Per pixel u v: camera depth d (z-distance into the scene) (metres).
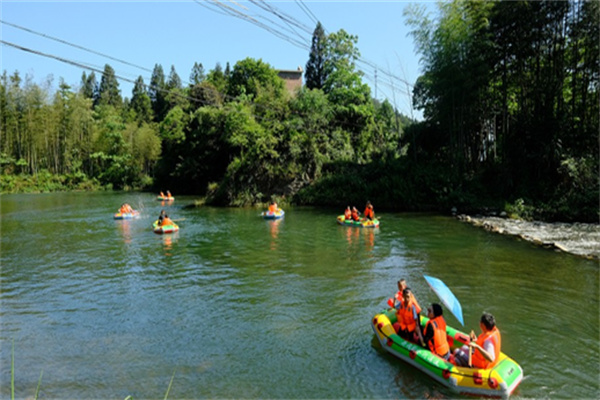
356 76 40.88
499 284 12.23
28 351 8.34
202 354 8.12
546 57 26.83
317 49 43.53
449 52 28.30
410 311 7.88
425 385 6.84
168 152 57.25
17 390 6.88
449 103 29.58
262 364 7.66
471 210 27.92
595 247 16.83
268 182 36.00
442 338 7.32
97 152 62.56
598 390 6.65
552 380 6.96
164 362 7.81
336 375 7.20
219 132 45.59
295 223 24.97
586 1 24.48
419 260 15.22
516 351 8.05
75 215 30.22
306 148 35.81
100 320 9.94
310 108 37.91
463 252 16.44
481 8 27.44
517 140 27.53
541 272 13.41
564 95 28.66
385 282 12.59
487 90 30.08
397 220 25.33
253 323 9.60
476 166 32.44
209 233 21.73
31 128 56.81
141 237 20.81
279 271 14.01
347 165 36.41
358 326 9.32
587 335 8.76
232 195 35.84
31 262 15.69
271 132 36.03
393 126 50.31
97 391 6.83
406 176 31.95
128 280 13.21
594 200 23.53
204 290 12.07
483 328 6.82
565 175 25.41
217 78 60.88
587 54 25.59
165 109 78.88
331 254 16.45
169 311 10.45
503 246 17.45
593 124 25.97
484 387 6.41
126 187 60.59
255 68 50.53
